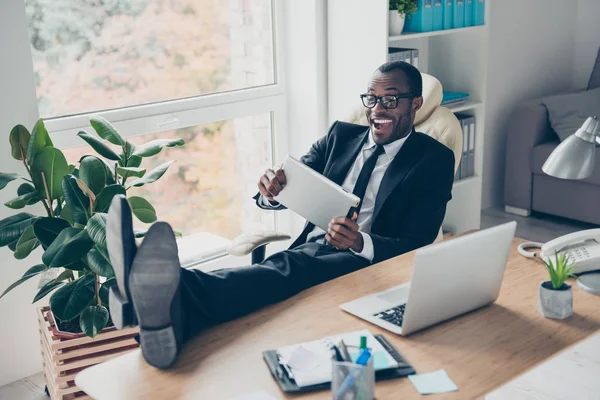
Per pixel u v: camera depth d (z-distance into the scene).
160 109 3.24
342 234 2.23
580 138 1.86
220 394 1.51
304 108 3.67
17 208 2.42
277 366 1.59
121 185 2.41
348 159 2.66
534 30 4.73
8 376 2.79
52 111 2.98
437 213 2.48
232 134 3.56
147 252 1.59
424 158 2.50
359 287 2.03
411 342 1.71
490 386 1.51
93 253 2.27
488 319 1.83
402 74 2.49
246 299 1.89
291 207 2.42
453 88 3.98
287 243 3.83
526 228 4.34
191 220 3.50
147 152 2.48
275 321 1.84
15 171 2.66
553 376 1.48
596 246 2.08
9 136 2.44
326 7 3.51
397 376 1.55
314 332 1.77
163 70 3.28
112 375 1.61
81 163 2.38
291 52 3.63
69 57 2.99
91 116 2.50
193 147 3.44
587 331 1.75
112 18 3.09
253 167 3.68
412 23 3.54
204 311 1.81
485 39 3.78
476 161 3.93
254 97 3.57
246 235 2.49
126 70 3.16
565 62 5.01
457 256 1.71
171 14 3.26
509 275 2.09
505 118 4.71
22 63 2.63
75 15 2.98
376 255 2.33
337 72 3.55
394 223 2.49
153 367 1.63
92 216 2.23
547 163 1.91
